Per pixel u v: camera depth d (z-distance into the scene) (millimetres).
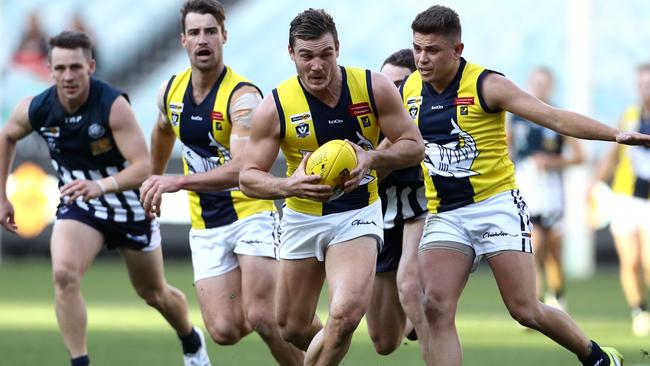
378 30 77938
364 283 21734
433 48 23031
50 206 71125
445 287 22812
